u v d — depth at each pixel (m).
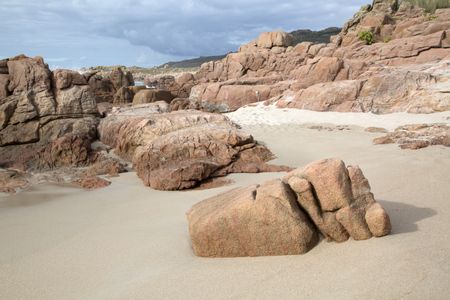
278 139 14.30
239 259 5.05
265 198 5.03
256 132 15.96
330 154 11.64
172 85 37.12
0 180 10.67
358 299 3.77
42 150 12.49
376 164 9.37
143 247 5.84
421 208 6.01
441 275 3.93
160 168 10.52
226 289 4.31
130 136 12.65
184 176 9.52
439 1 41.81
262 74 34.09
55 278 5.09
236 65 34.94
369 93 18.72
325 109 19.44
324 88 20.06
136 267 5.19
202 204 5.96
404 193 6.84
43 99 13.54
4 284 5.02
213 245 5.20
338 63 22.67
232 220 5.09
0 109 12.95
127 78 33.69
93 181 10.40
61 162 12.28
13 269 5.46
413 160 9.37
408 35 28.83
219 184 9.66
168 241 5.98
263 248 5.02
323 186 5.07
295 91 23.05
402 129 14.05
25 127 13.16
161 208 7.95
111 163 11.74
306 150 12.45
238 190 5.93
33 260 5.73
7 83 13.48
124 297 4.38
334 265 4.50
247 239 5.06
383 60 25.28
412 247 4.59
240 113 21.33
